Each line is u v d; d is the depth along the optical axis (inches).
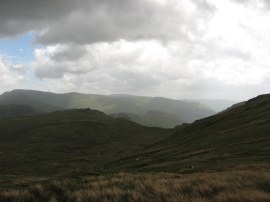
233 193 584.7
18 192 624.7
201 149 2394.2
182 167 1610.5
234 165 1307.8
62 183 749.9
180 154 2539.4
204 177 829.8
